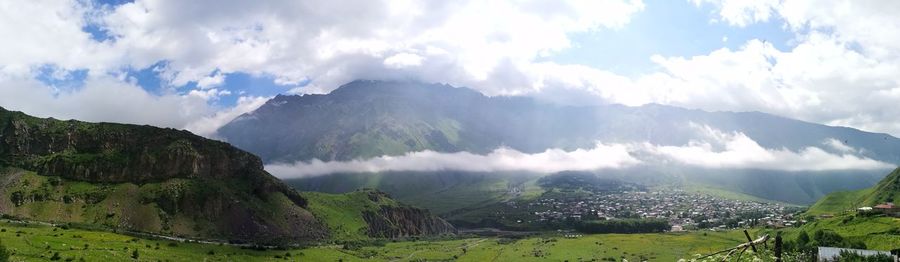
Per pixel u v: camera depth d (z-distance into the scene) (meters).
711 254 30.42
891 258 151.62
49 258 182.12
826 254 169.12
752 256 30.34
